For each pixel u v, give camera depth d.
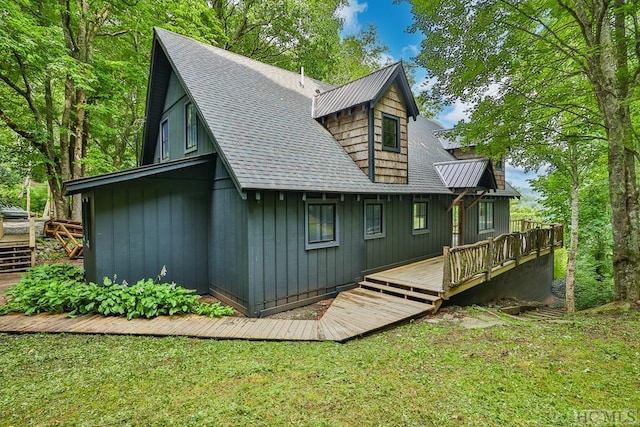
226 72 8.12
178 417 2.45
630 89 5.61
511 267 8.29
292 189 5.56
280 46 17.56
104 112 12.16
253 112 7.15
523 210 28.11
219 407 2.57
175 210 6.59
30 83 11.26
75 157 12.24
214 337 4.27
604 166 9.53
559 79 6.75
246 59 9.65
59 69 9.41
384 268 8.07
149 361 3.48
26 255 9.12
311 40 16.34
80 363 3.43
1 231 10.05
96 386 2.93
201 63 7.82
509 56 6.05
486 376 3.05
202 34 13.98
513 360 3.40
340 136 8.28
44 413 2.51
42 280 6.14
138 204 6.13
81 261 9.76
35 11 10.55
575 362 3.32
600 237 11.98
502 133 7.00
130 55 13.62
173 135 9.02
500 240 7.77
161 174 6.39
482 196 11.16
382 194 7.58
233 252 5.96
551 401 2.60
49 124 11.59
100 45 13.82
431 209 9.85
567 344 3.82
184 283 6.75
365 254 7.54
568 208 11.99
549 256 11.97
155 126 10.41
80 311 5.00
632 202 5.67
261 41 17.50
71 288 5.36
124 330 4.39
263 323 4.85
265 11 15.81
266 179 5.38
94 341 4.06
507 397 2.67
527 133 6.96
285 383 2.98
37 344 3.91
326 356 3.66
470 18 5.93
